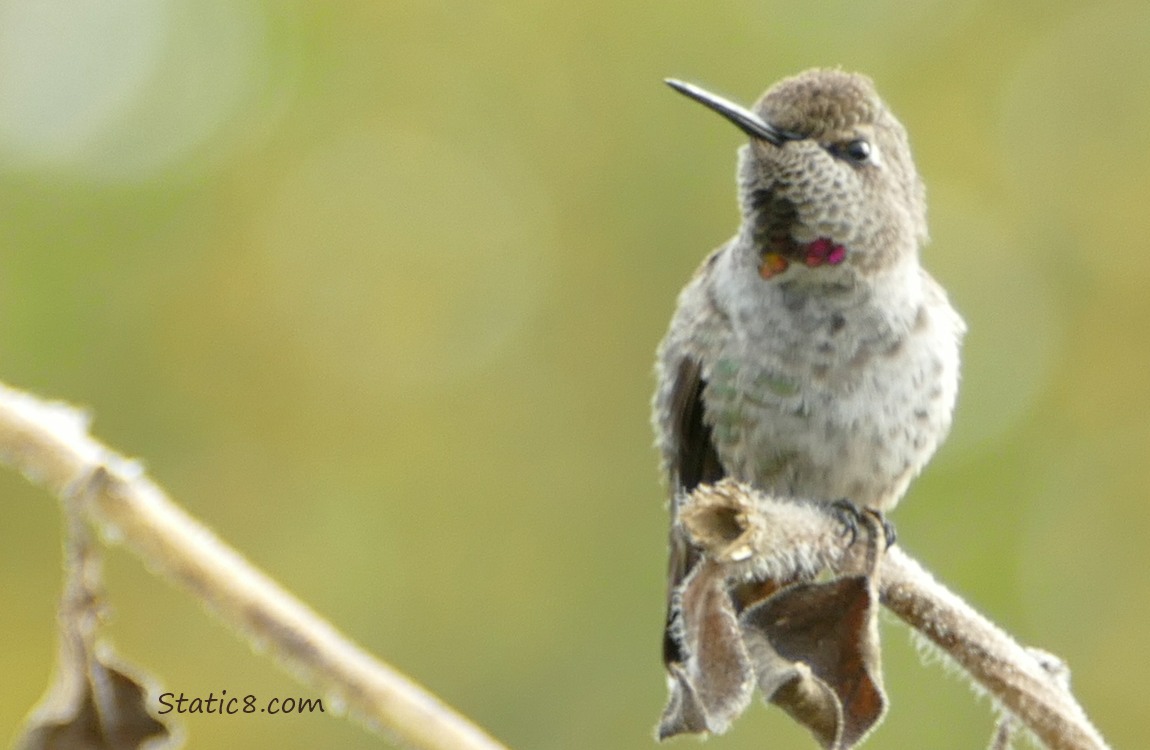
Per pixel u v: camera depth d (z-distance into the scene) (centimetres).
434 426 1364
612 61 1446
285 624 217
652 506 1327
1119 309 1352
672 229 1399
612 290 1398
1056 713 347
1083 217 1385
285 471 1345
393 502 1333
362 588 1295
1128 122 1397
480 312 1408
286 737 1128
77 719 237
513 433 1370
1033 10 1434
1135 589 1232
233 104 1445
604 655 1266
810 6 1439
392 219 1429
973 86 1434
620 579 1303
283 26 1466
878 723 350
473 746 216
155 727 239
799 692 347
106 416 1327
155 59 1446
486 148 1455
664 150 1416
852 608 353
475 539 1327
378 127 1457
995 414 1316
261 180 1420
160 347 1357
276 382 1371
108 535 219
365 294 1399
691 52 1427
